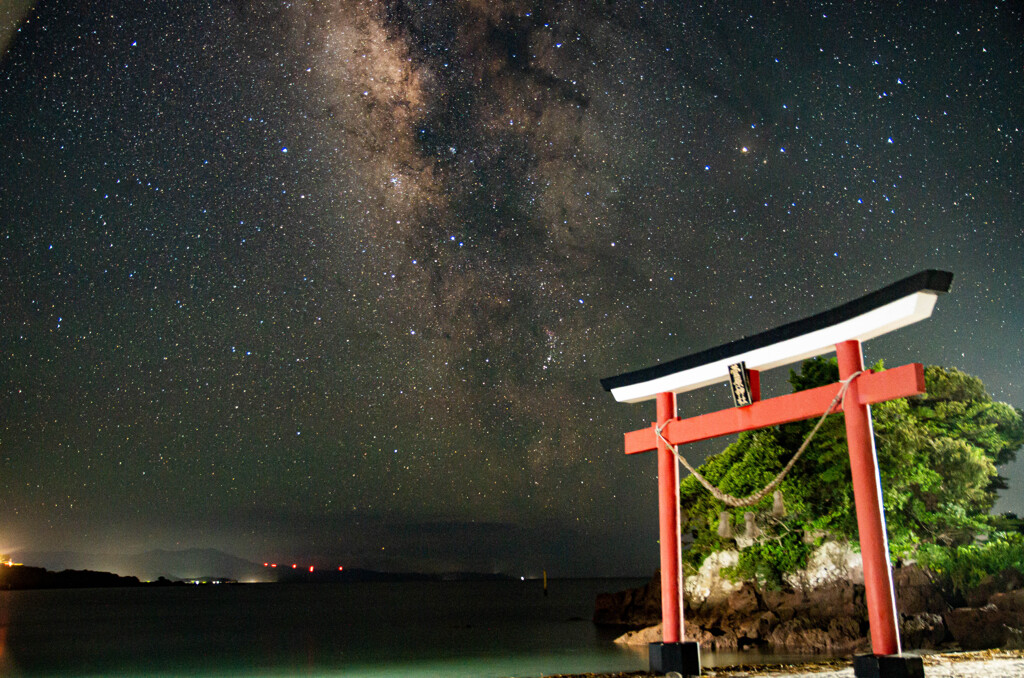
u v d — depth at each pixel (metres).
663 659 13.39
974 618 23.92
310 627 57.28
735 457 28.84
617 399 15.34
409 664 29.44
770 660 23.95
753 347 12.53
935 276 9.78
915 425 26.14
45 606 103.19
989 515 26.55
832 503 26.19
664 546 13.78
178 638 47.09
